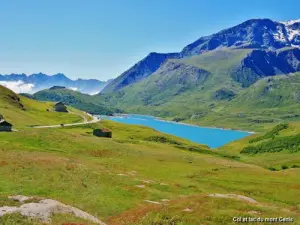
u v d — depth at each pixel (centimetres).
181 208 4169
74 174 6106
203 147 18800
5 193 4662
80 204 4691
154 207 4362
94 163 8319
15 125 17200
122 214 4428
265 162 16538
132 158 10169
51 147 9925
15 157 6850
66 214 3466
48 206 3541
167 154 11894
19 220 3098
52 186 5222
